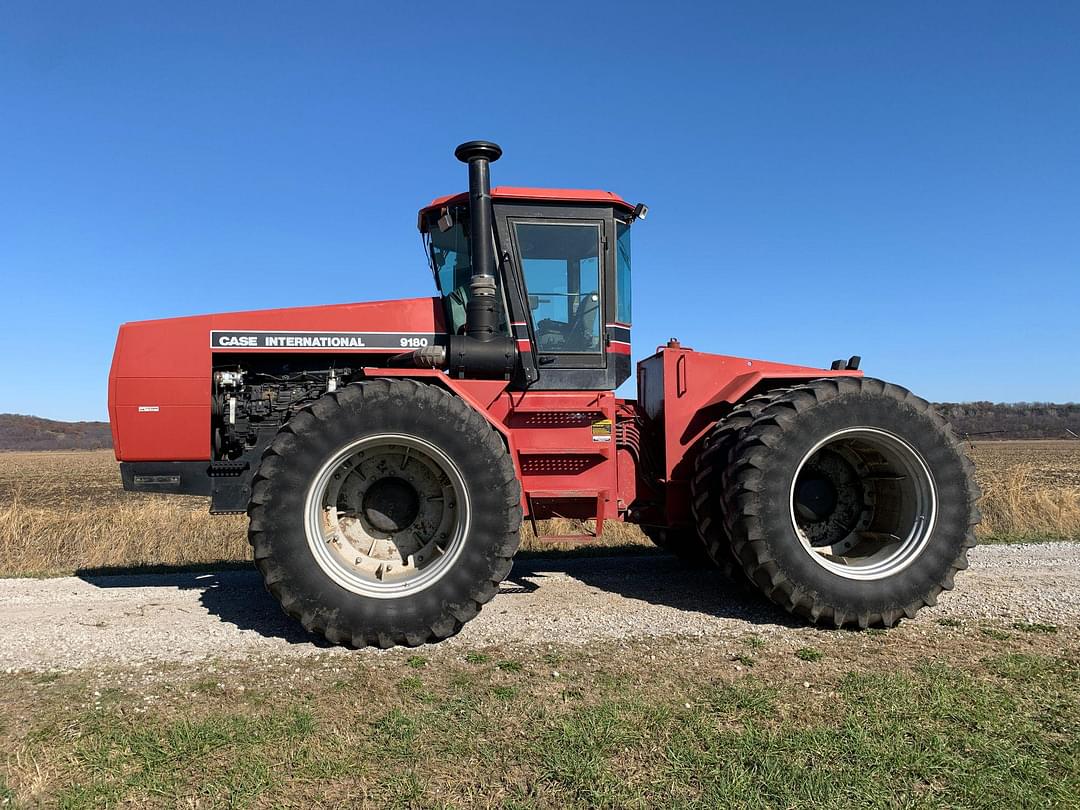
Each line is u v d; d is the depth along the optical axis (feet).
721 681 11.20
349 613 13.33
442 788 7.98
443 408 14.07
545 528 25.05
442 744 9.00
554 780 8.11
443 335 16.97
